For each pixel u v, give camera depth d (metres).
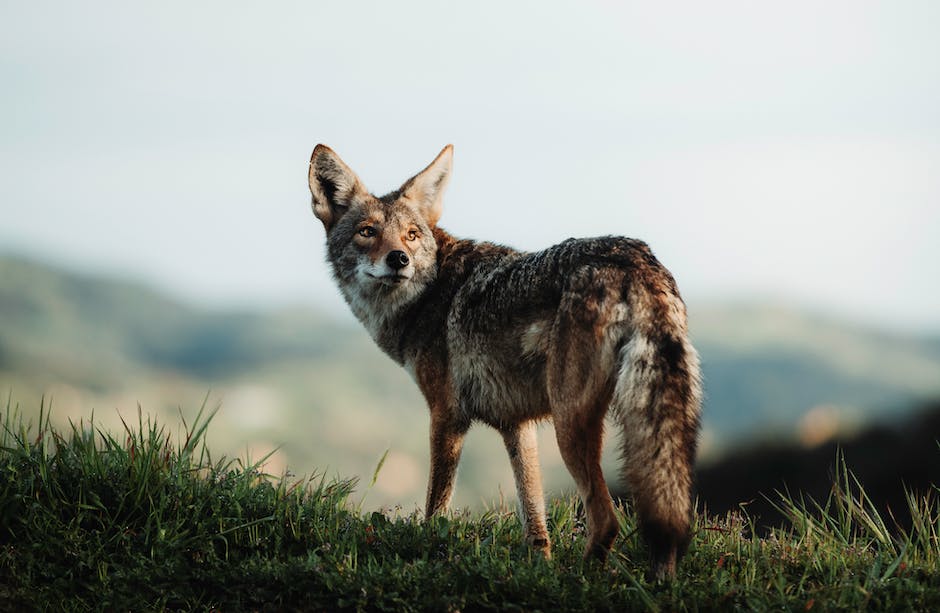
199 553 16.89
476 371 19.11
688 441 15.58
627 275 16.52
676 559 15.31
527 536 18.31
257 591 15.78
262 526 17.73
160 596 15.95
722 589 15.15
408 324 21.28
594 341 16.39
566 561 17.55
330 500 18.84
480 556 16.48
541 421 18.91
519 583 15.22
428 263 21.47
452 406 19.94
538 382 18.06
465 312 19.55
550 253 18.09
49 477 17.86
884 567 16.56
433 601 15.06
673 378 15.73
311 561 16.12
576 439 16.61
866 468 41.44
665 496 15.24
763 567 16.81
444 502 19.92
